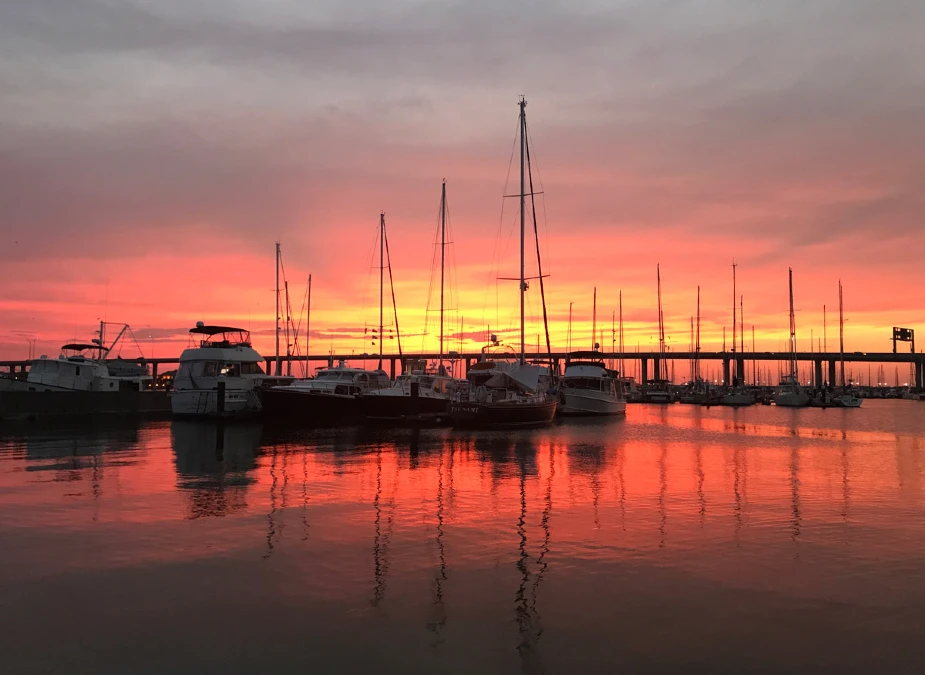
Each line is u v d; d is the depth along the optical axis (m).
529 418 45.00
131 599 10.01
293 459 25.91
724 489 19.92
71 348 57.56
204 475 21.55
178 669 7.87
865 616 9.63
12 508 16.19
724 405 98.69
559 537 13.86
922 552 12.91
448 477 21.69
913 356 177.38
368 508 16.55
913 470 24.56
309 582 10.84
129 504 16.73
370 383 55.62
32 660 8.05
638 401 116.69
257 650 8.37
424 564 11.88
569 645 8.62
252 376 51.22
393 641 8.67
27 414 46.59
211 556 12.20
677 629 9.14
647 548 13.07
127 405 52.69
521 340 49.34
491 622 9.31
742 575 11.42
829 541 13.71
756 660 8.23
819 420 60.53
